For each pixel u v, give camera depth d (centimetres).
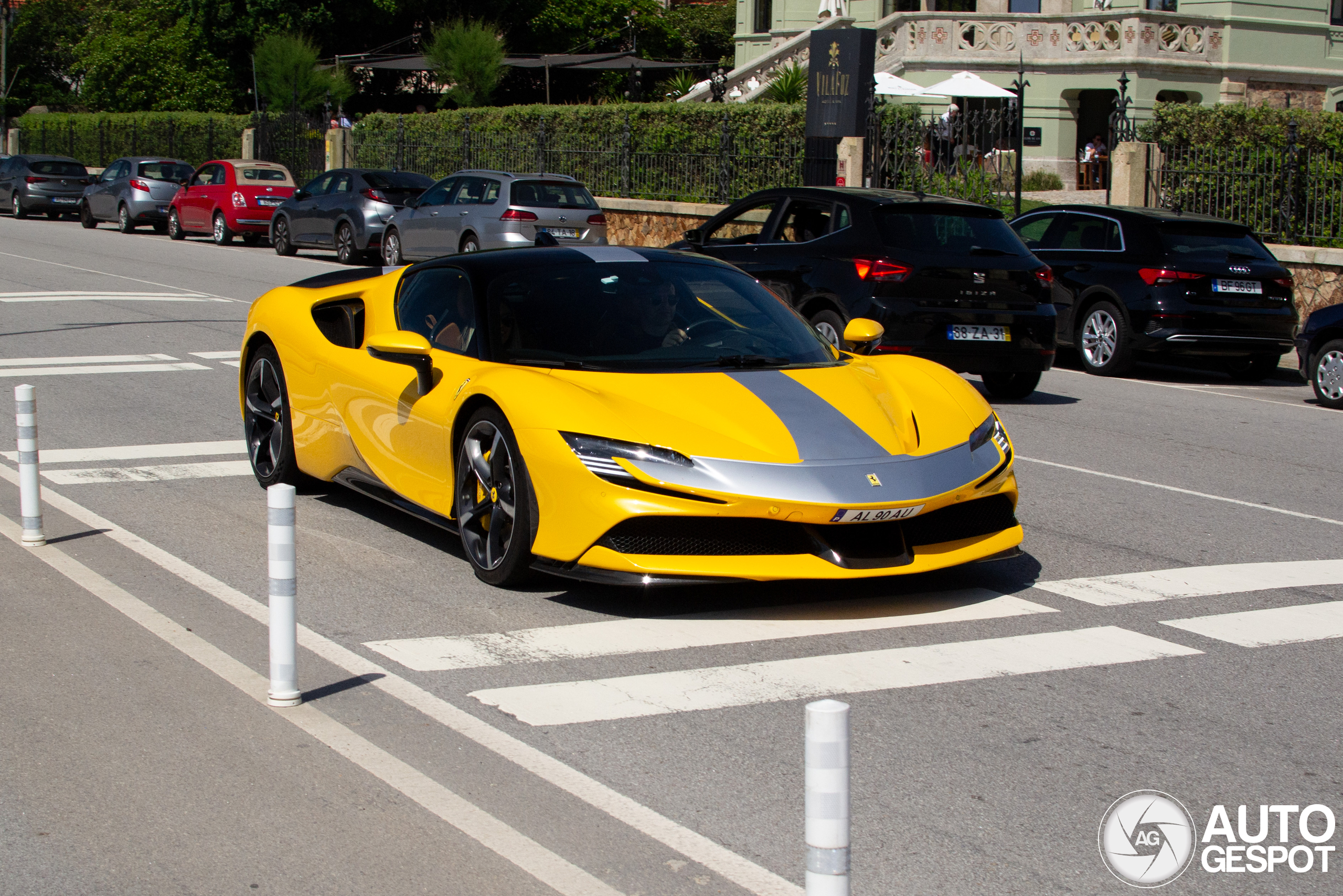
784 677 461
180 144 4219
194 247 2714
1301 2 3169
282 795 363
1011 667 476
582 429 516
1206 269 1299
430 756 390
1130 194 1827
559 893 313
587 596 552
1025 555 638
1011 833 350
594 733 409
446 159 3080
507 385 547
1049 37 3109
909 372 614
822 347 635
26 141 5144
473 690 444
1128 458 900
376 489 646
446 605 537
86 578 561
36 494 609
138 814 351
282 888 314
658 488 499
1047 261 1412
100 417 929
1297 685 466
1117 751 405
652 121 2562
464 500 574
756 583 575
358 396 643
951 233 1088
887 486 513
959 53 3167
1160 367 1477
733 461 505
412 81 4609
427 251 2233
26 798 359
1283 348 1330
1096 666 480
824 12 3388
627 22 5081
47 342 1290
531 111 2858
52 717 414
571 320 596
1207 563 629
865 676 463
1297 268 1627
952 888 321
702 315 620
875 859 334
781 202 1158
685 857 332
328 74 3988
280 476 718
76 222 3497
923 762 393
